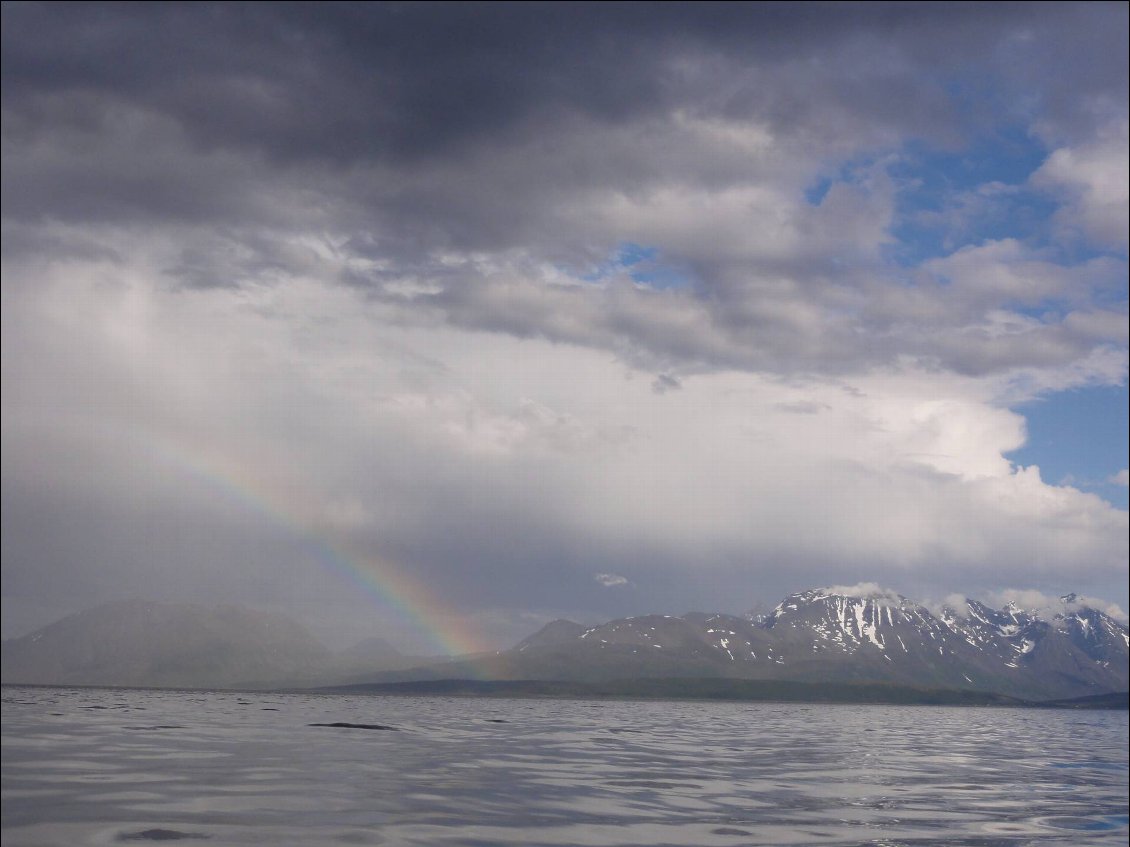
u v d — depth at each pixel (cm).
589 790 5856
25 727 9519
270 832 3891
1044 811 6181
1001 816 5803
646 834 4391
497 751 8681
